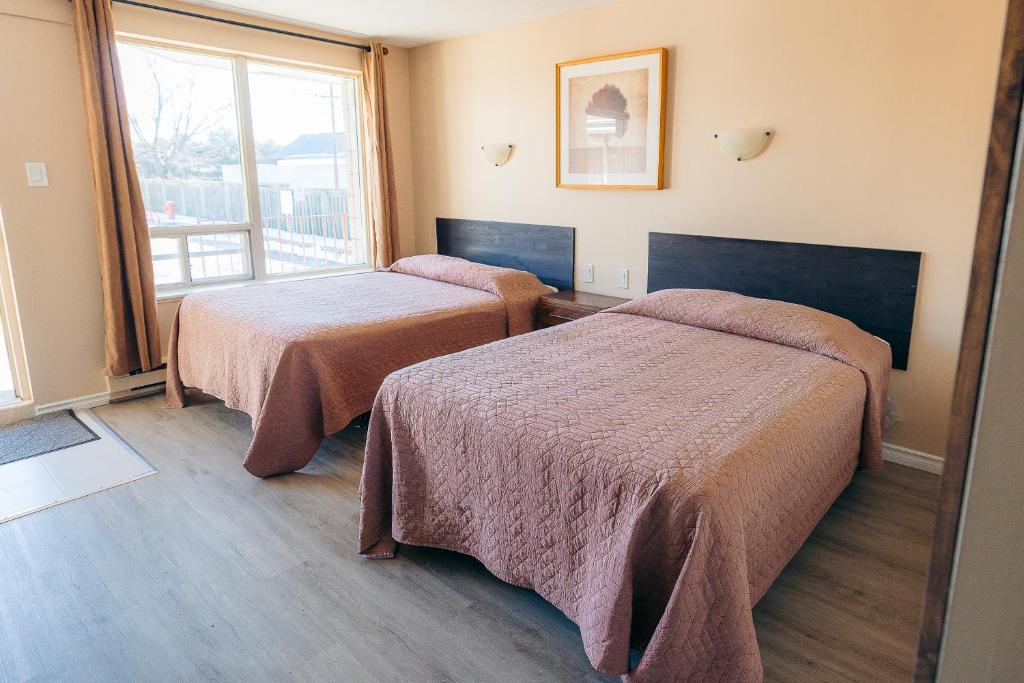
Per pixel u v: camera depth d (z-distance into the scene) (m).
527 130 4.11
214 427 3.30
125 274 3.51
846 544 2.28
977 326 0.52
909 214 2.73
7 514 2.45
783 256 3.12
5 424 3.30
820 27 2.84
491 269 3.97
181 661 1.73
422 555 2.22
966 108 2.53
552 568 1.77
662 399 1.99
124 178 3.39
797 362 2.38
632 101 3.52
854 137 2.83
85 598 1.98
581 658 1.75
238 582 2.06
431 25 4.04
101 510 2.49
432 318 3.26
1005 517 0.53
